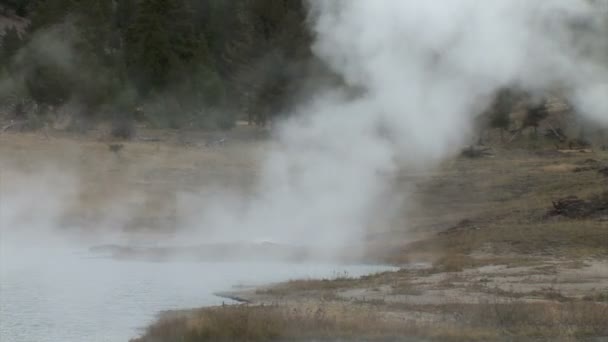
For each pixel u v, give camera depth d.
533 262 35.09
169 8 96.56
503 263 35.06
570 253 37.31
